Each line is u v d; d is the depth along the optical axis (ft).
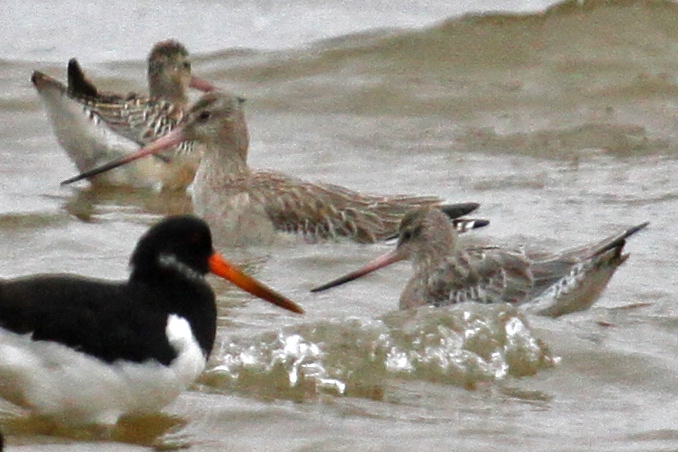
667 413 41.45
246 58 81.25
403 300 51.21
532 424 40.52
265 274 54.70
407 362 44.19
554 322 48.49
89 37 86.22
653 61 79.56
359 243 60.23
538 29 82.38
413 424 40.34
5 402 40.75
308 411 41.19
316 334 44.96
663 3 84.07
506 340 45.27
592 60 79.61
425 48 81.20
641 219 59.36
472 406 41.91
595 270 49.55
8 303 37.04
